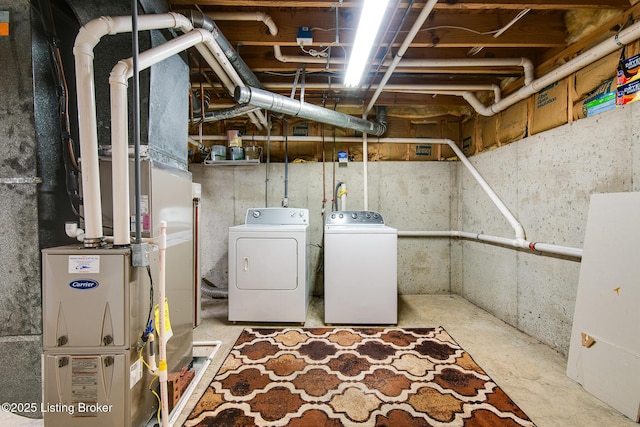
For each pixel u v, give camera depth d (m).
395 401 1.56
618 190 1.66
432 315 2.83
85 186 1.26
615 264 1.57
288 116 3.54
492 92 2.91
